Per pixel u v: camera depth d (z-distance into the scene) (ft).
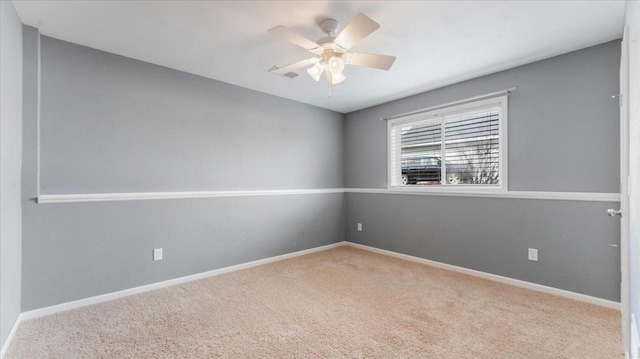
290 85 11.93
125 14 7.04
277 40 8.32
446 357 6.00
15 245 7.10
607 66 8.28
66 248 8.23
